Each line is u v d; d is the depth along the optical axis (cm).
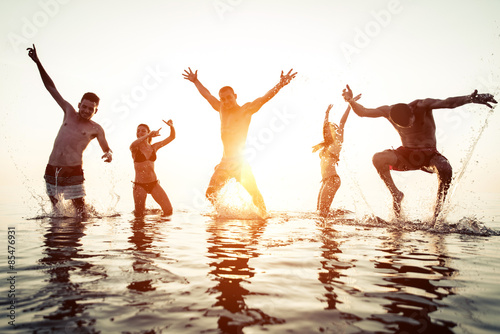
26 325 125
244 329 122
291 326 125
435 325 128
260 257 239
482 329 124
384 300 154
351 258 238
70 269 203
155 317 133
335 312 140
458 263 225
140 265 213
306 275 194
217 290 167
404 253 256
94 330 121
